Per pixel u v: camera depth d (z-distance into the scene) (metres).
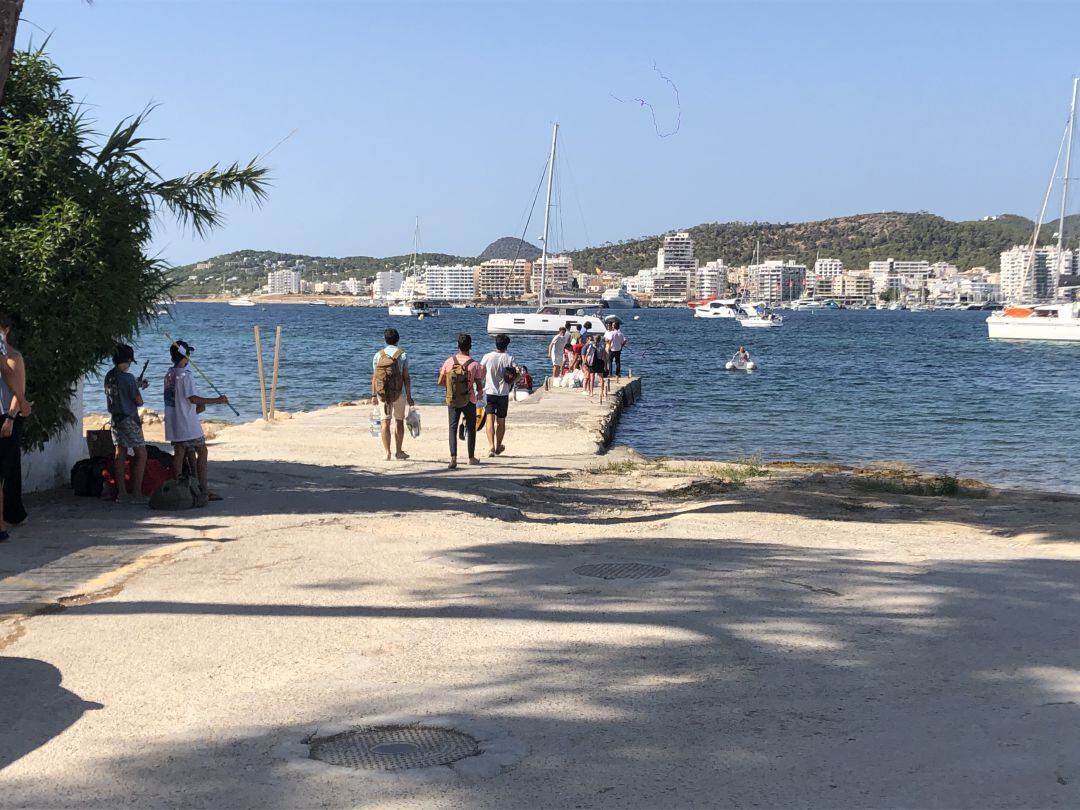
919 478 17.56
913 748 4.69
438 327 131.00
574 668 5.84
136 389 11.52
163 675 5.78
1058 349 81.50
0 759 4.64
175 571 8.30
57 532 9.79
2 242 10.62
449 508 11.67
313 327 128.38
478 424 17.83
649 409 33.34
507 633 6.55
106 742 4.82
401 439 16.47
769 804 4.14
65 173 11.34
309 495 12.35
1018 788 4.27
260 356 22.86
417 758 4.61
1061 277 94.56
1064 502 13.64
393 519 10.77
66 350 11.11
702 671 5.78
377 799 4.21
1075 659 5.96
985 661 5.94
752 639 6.39
